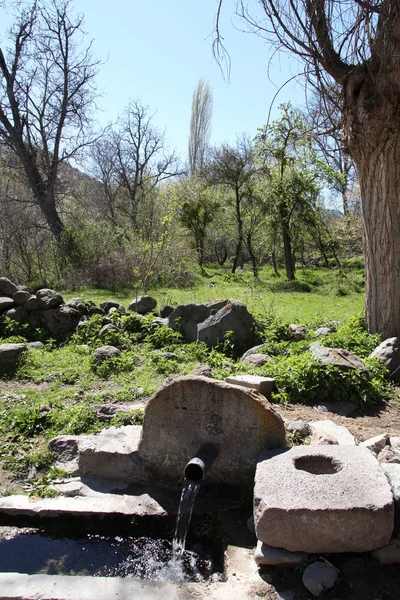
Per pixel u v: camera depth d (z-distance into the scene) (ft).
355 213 101.24
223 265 141.69
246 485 13.82
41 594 10.28
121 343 29.45
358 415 19.69
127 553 12.25
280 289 73.20
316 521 10.52
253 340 29.48
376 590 10.12
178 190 107.04
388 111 26.30
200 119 153.58
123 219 113.39
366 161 28.12
